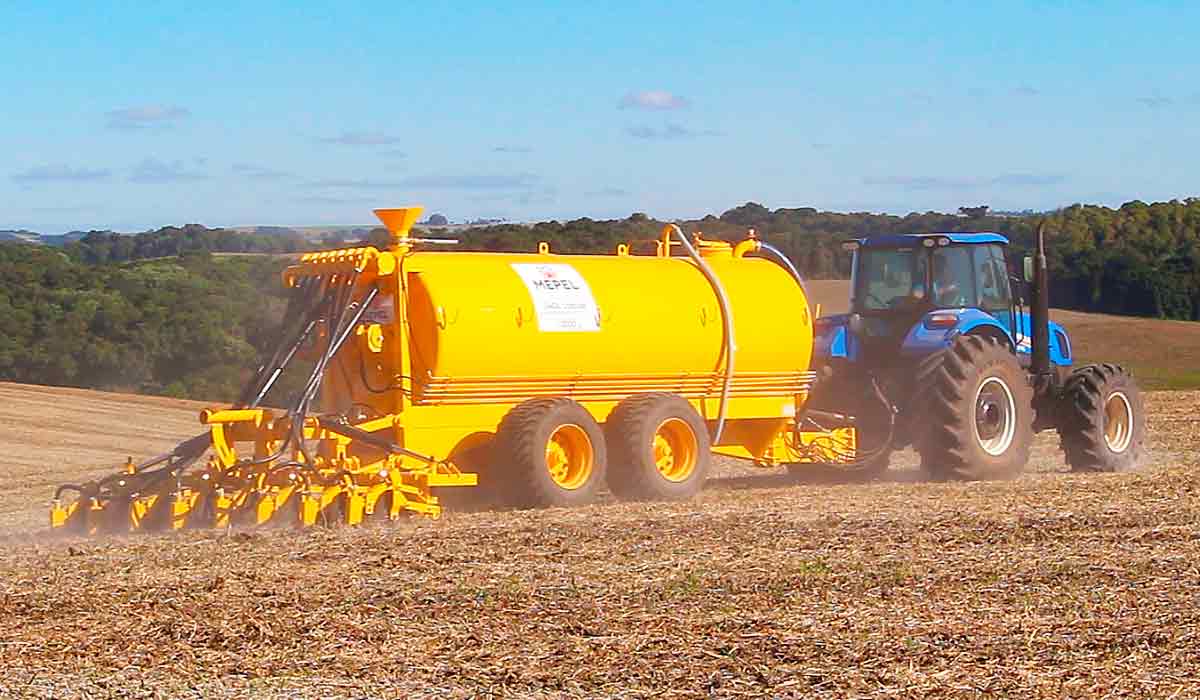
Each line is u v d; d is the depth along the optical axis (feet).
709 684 22.13
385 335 43.45
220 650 24.45
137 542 36.37
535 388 44.93
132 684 22.45
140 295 161.58
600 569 31.27
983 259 53.11
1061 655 23.47
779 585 29.25
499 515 40.40
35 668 23.38
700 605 27.43
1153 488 45.91
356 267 42.52
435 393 43.11
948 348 50.31
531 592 28.78
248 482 39.32
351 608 27.43
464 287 43.47
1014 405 51.08
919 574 30.32
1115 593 28.19
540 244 47.06
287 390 44.78
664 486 44.93
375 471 40.04
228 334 158.10
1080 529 36.55
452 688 22.09
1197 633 24.85
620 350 46.01
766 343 49.37
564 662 23.43
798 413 51.24
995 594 28.14
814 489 47.73
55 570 32.09
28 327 156.04
